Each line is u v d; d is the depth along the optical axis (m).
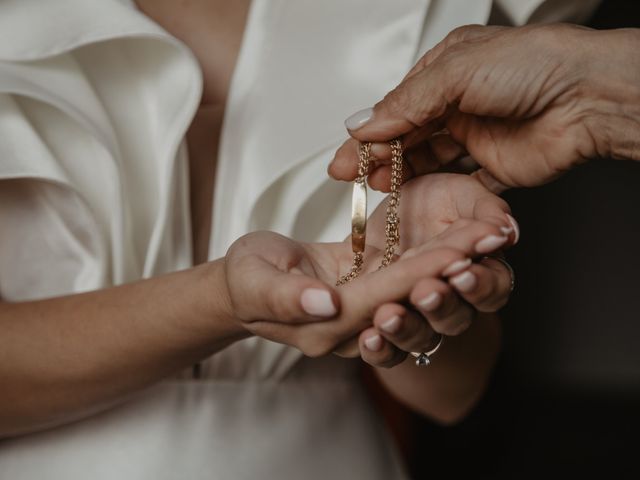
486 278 0.41
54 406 0.55
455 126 0.53
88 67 0.60
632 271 1.33
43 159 0.57
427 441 1.25
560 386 1.35
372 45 0.61
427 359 0.45
